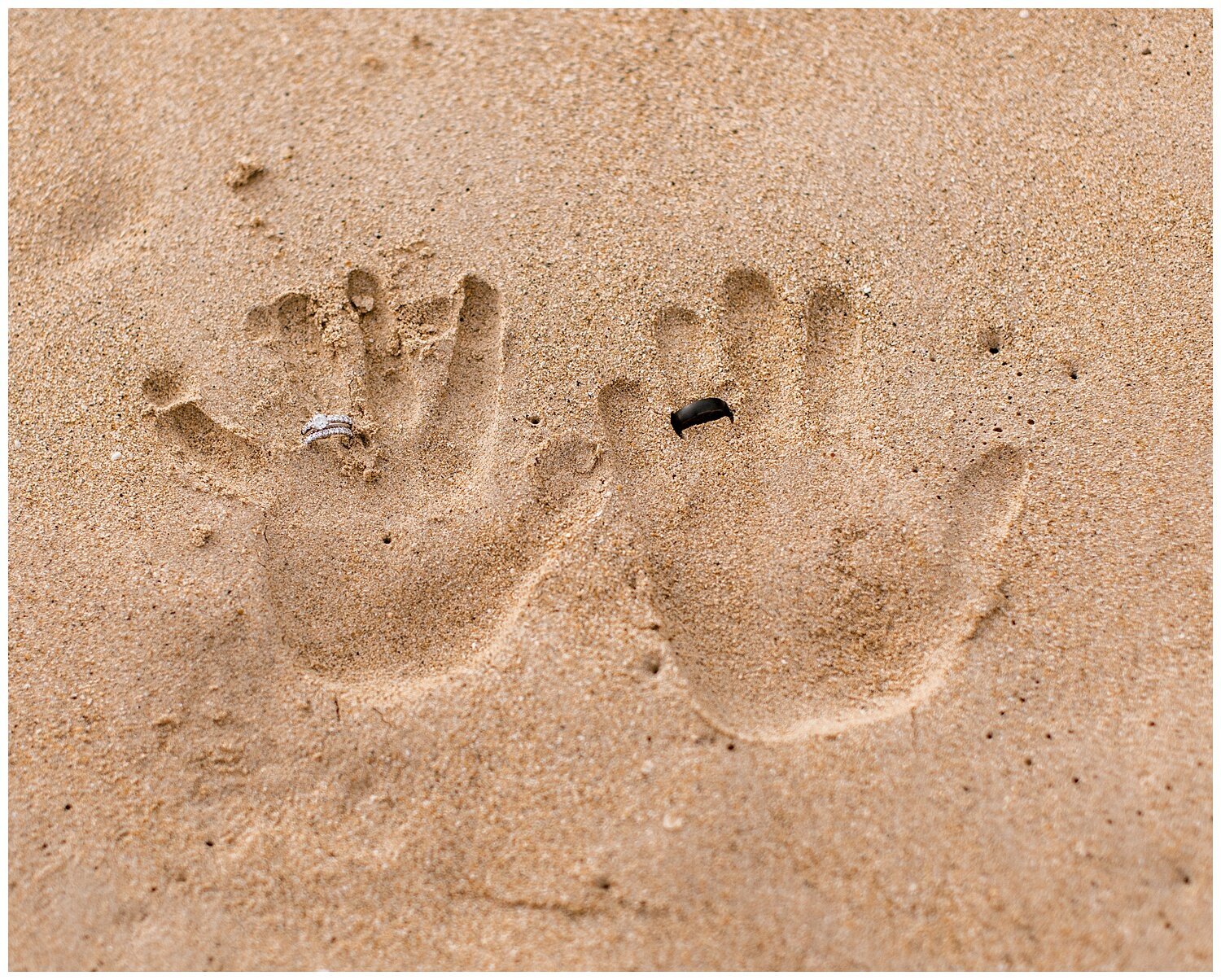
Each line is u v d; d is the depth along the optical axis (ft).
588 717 1.85
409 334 2.02
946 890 1.78
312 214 2.09
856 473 1.96
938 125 2.13
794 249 2.05
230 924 1.81
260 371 2.01
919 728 1.85
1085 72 2.16
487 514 1.95
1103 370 2.00
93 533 1.97
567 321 2.02
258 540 1.95
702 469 1.96
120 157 2.15
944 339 2.02
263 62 2.20
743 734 1.85
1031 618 1.89
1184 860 1.79
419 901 1.81
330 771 1.85
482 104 2.16
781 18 2.21
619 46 2.19
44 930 1.81
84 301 2.07
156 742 1.87
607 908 1.79
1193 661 1.87
